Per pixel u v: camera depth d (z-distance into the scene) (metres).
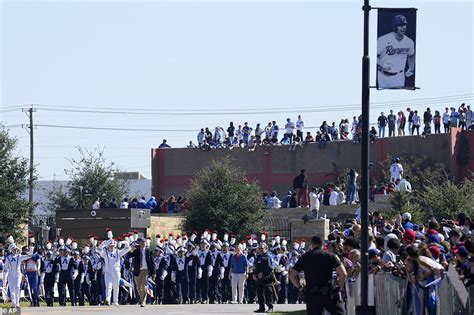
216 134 150.25
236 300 82.44
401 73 47.66
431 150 135.50
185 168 151.88
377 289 47.50
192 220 112.38
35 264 78.50
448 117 136.25
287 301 85.69
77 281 79.31
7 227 100.62
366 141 46.72
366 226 45.81
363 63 47.41
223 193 112.38
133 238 82.44
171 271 82.44
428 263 40.47
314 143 144.00
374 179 131.38
